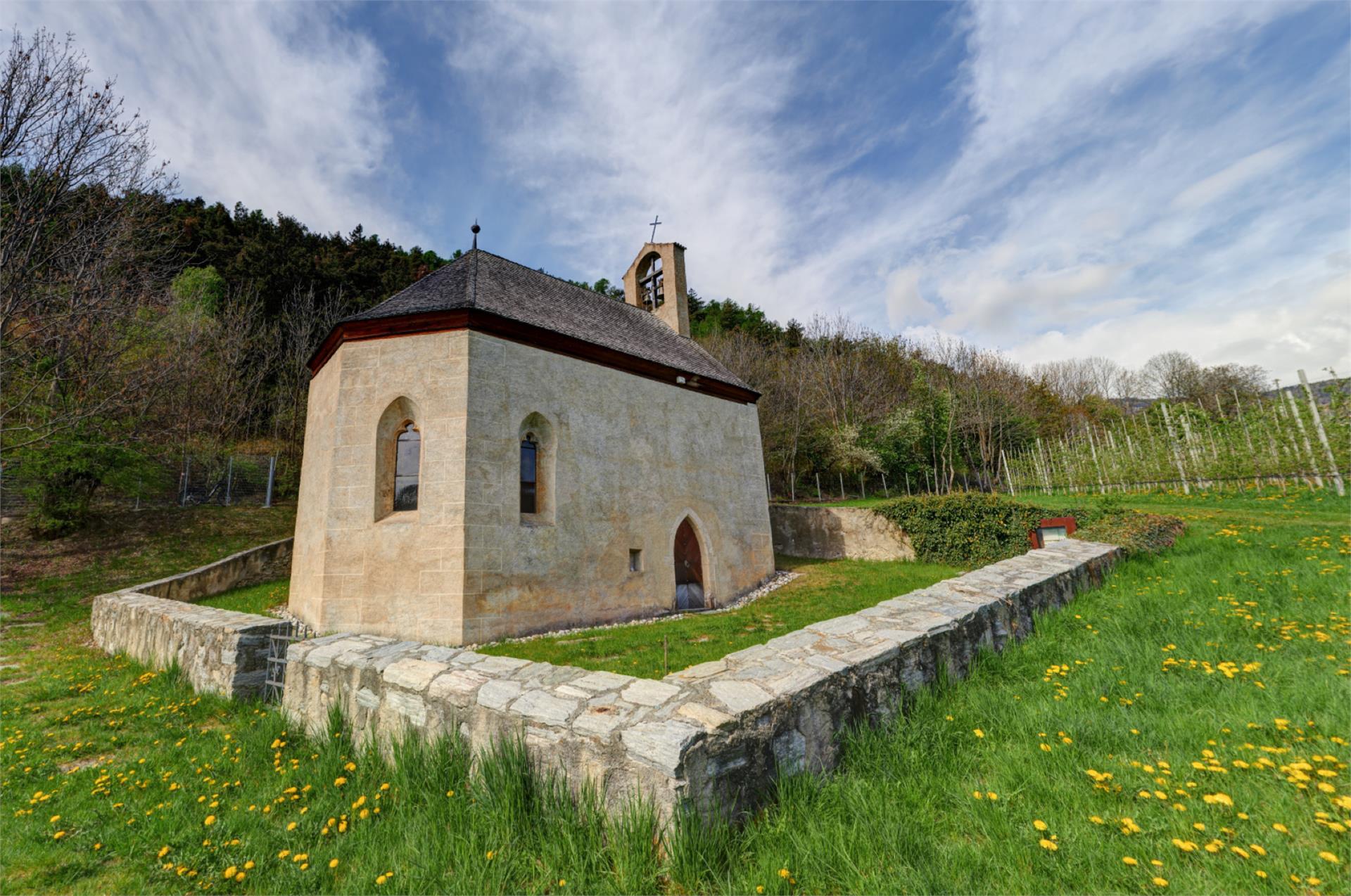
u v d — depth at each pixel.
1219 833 3.00
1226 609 6.94
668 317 23.05
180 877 3.61
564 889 3.18
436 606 11.12
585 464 13.79
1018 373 51.81
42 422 15.97
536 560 12.33
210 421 26.16
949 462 36.53
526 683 4.64
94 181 15.73
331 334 13.16
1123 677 5.28
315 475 13.38
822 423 35.81
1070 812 3.37
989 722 4.64
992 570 8.17
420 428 12.19
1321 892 2.59
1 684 8.85
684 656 9.36
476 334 12.32
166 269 21.70
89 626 13.02
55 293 15.24
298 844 3.91
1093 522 14.45
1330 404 17.64
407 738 4.71
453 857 3.51
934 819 3.44
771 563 19.11
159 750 5.83
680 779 3.27
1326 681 4.61
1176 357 57.66
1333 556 8.94
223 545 19.28
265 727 5.91
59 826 4.29
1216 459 21.22
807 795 3.80
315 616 11.75
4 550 16.81
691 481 16.66
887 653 5.00
